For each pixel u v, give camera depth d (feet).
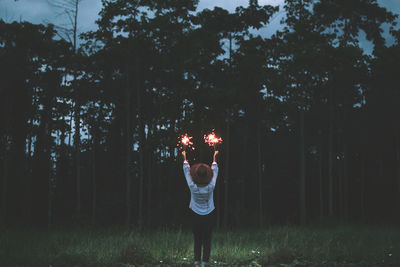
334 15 87.10
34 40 79.66
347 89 90.58
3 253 25.67
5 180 83.71
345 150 104.58
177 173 90.74
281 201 117.70
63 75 84.33
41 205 99.35
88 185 110.22
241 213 85.20
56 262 23.58
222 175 96.84
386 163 116.67
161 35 78.13
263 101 83.35
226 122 85.46
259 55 80.28
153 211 83.25
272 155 118.62
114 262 23.75
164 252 26.16
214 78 82.64
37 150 93.97
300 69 80.84
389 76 85.87
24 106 86.33
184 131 76.69
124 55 77.41
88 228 67.15
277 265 24.03
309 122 105.70
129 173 80.64
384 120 95.96
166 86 82.43
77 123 84.79
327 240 34.04
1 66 79.41
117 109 93.30
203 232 20.74
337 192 119.85
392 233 44.37
